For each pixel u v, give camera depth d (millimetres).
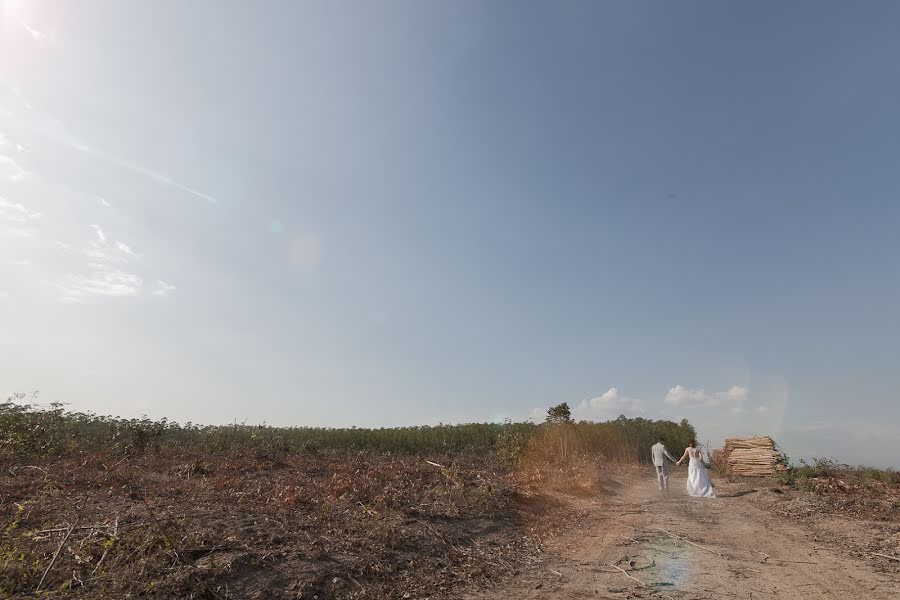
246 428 20531
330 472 13617
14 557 4789
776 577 6941
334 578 5836
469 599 6023
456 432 27000
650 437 31875
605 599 6082
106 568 4992
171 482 10641
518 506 11445
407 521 8453
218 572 5172
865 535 9383
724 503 13734
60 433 14320
